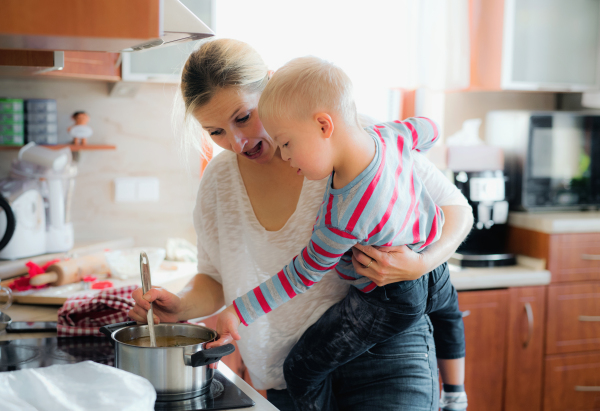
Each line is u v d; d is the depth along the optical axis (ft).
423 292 3.46
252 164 3.77
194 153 7.70
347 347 3.43
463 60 7.95
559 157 8.11
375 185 2.88
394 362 3.59
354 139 2.87
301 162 2.89
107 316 3.82
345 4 7.92
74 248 6.91
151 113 7.63
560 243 7.54
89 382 2.35
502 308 7.37
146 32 1.86
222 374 3.08
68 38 1.90
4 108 6.66
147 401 2.29
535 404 7.65
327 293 3.70
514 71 7.97
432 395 3.63
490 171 7.89
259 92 3.32
